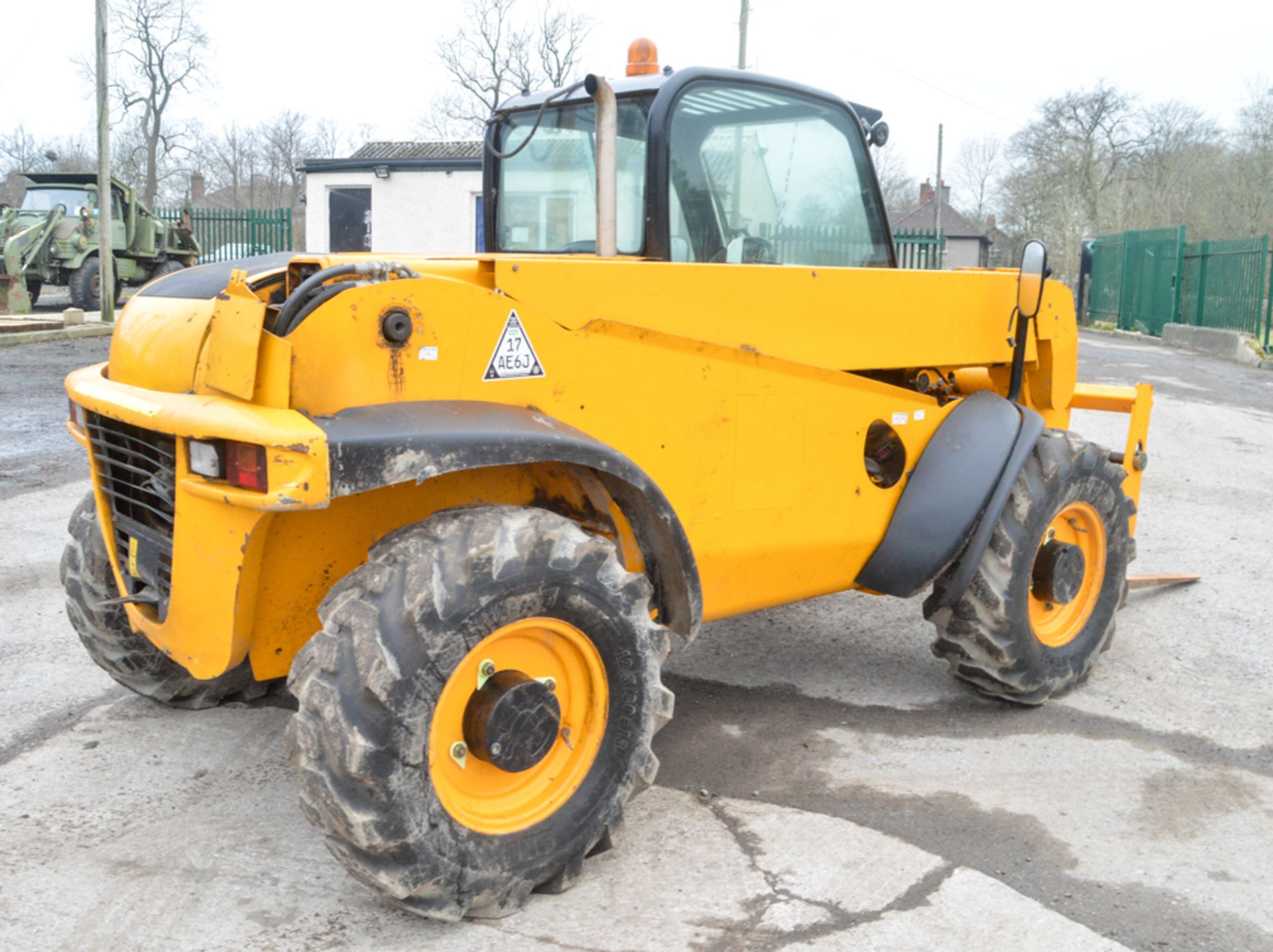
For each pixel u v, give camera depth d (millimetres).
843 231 3658
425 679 2215
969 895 2574
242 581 2355
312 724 2189
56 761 3178
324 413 2281
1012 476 3453
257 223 25750
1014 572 3490
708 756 3328
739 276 2977
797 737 3480
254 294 2328
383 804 2201
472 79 34969
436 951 2326
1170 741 3480
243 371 2258
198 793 3010
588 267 2674
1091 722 3627
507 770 2369
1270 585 5180
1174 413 10930
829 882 2619
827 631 4504
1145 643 4391
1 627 4250
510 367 2539
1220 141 43625
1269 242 18000
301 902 2500
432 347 2410
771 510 3162
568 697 2549
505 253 3830
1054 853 2777
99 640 3326
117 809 2908
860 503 3418
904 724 3594
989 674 3568
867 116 3979
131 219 20156
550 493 2764
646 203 3078
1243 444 9219
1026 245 3758
